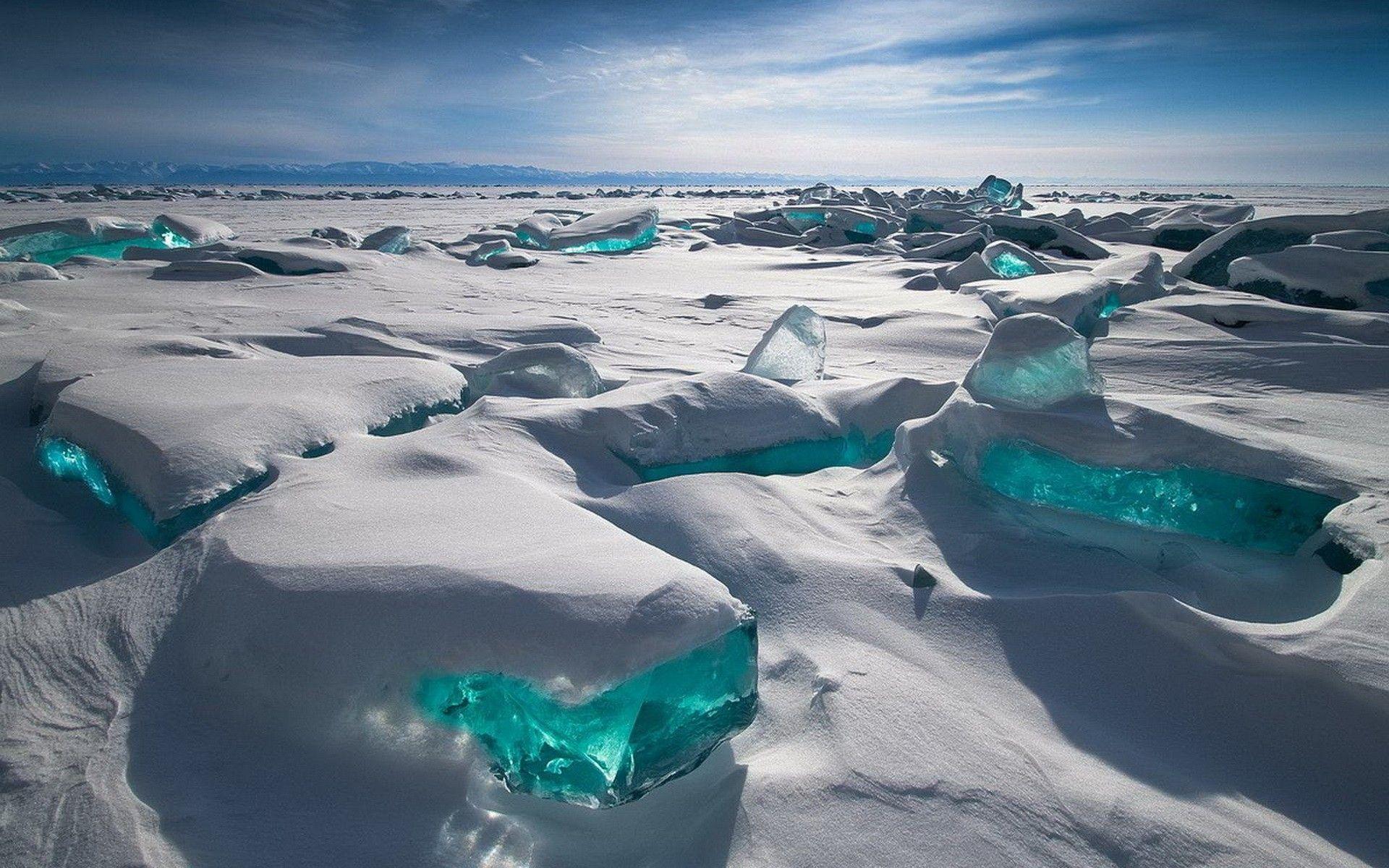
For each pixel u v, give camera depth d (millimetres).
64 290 7070
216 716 1578
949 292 8172
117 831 1291
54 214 18828
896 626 2041
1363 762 1556
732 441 3129
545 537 1900
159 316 5637
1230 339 5492
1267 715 1684
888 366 5059
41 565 2182
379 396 3258
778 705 1771
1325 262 6734
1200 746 1646
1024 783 1497
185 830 1315
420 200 36188
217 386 3119
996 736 1640
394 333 5172
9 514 2404
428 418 3396
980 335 5695
